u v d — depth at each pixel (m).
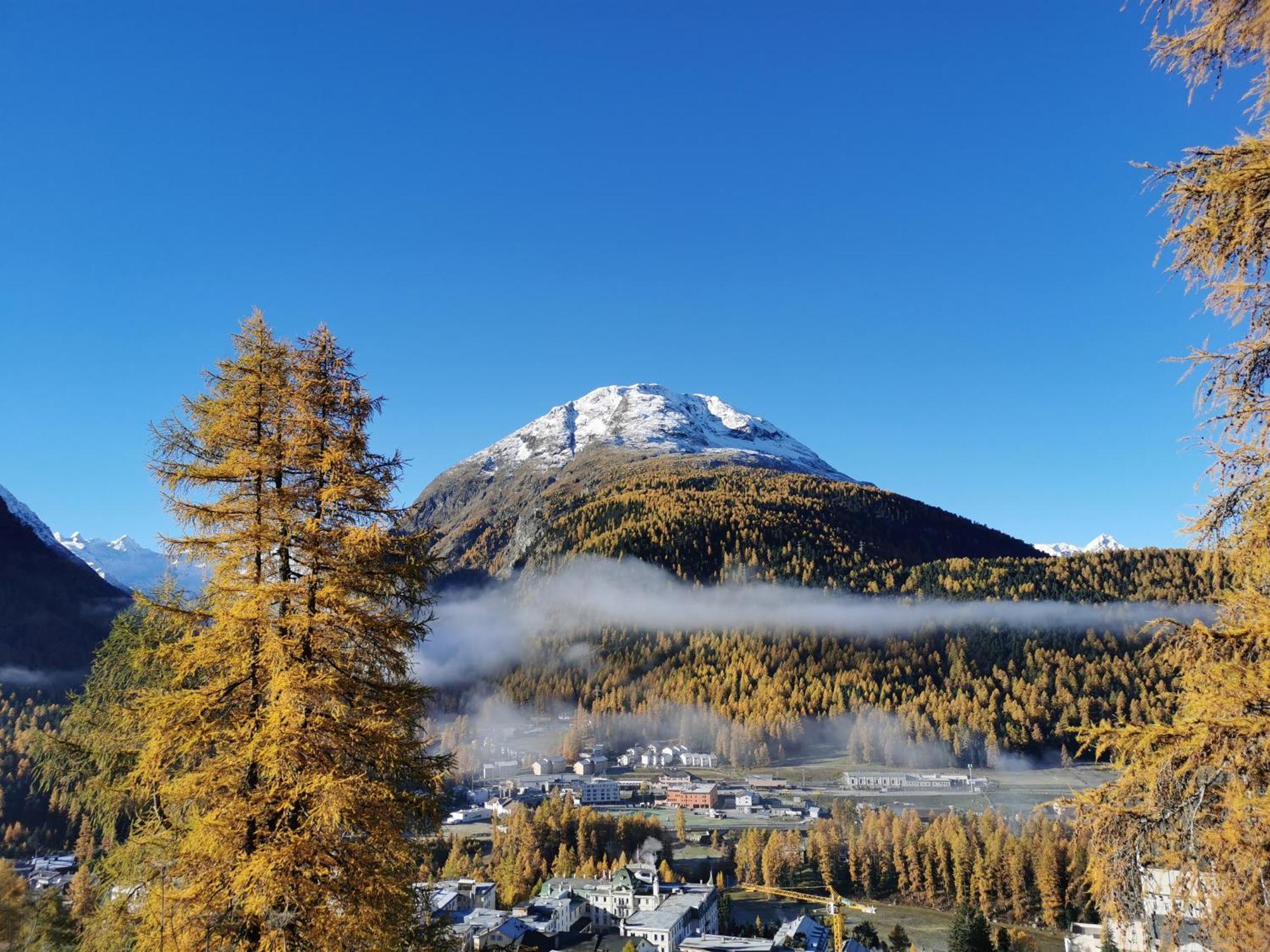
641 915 101.69
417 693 17.91
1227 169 9.92
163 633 17.03
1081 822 10.16
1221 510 10.42
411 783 17.20
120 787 16.31
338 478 17.53
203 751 16.47
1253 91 10.16
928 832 123.12
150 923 14.42
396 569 17.75
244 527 17.34
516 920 95.69
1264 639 9.48
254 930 14.82
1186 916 9.09
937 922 107.50
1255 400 9.99
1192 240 10.27
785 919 112.56
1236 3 9.67
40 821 80.50
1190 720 9.29
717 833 151.62
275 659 15.84
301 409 17.81
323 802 14.66
